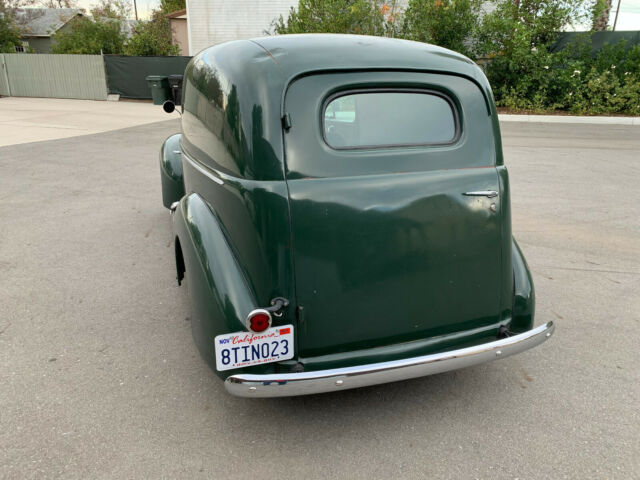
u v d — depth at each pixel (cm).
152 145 1036
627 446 246
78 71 1936
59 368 303
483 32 1528
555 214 613
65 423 256
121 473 225
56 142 1052
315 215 223
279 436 251
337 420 264
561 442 249
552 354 328
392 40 279
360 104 238
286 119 222
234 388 218
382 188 233
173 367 307
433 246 245
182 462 232
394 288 241
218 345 221
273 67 229
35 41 4106
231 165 235
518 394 287
